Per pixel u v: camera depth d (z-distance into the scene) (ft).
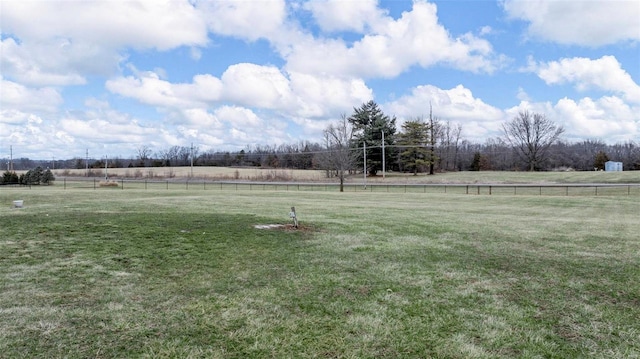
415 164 224.53
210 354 11.57
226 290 17.44
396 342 12.61
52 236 28.58
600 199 84.17
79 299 15.92
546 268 21.89
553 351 12.15
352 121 223.71
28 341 12.09
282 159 283.79
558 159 253.65
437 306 15.88
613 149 254.68
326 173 204.74
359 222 39.91
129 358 11.20
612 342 12.80
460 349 12.18
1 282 17.90
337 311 15.17
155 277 19.24
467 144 290.76
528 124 240.73
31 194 83.10
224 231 31.91
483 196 96.78
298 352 11.84
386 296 16.97
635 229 37.68
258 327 13.55
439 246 27.94
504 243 29.32
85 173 244.22
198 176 216.54
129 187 143.23
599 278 19.93
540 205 70.74
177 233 30.37
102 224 33.86
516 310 15.49
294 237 30.45
